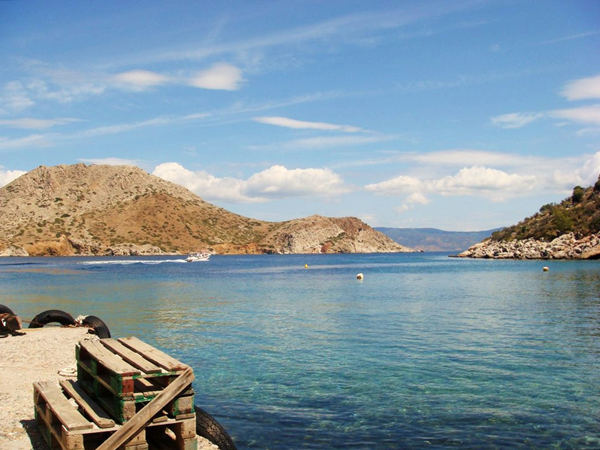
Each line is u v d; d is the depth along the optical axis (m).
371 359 18.72
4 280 70.06
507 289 49.97
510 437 11.38
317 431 11.64
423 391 14.66
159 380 8.59
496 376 16.30
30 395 12.44
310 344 21.66
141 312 33.31
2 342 19.94
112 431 7.93
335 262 162.25
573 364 17.94
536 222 156.00
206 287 56.66
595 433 11.63
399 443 11.02
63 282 65.38
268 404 13.47
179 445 8.21
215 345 21.48
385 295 45.34
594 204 136.88
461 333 24.33
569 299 40.16
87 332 22.47
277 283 63.53
